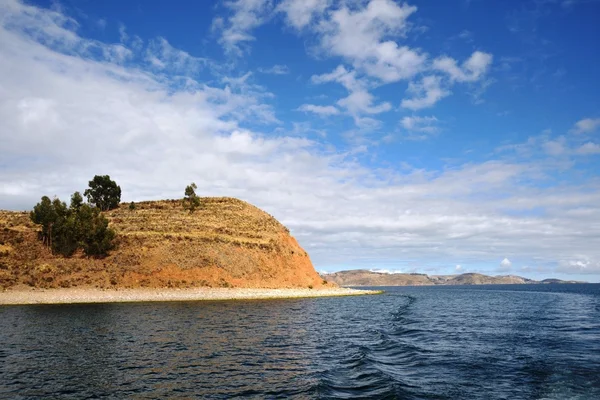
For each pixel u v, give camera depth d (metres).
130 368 19.39
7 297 57.78
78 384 16.73
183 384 16.78
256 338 28.62
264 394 15.43
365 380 17.28
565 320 42.00
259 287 82.62
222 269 81.69
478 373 18.28
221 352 23.41
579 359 20.86
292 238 112.50
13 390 15.92
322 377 17.69
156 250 81.12
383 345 26.27
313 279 102.38
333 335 30.59
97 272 72.56
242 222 105.44
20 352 23.06
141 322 36.31
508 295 116.38
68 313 43.88
